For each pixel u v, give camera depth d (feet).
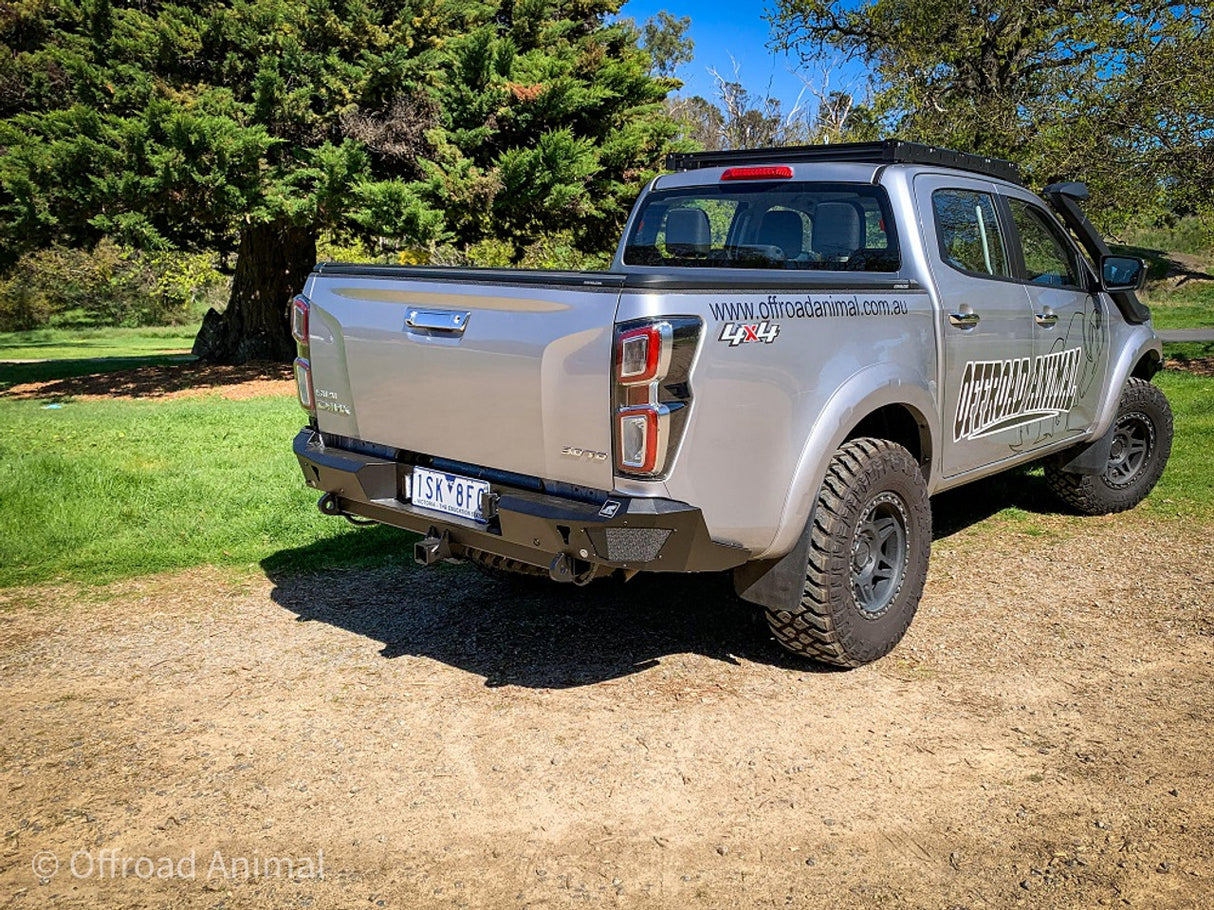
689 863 9.07
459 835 9.50
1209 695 12.47
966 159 16.52
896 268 14.47
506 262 63.46
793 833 9.53
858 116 57.16
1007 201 16.96
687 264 17.20
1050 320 16.92
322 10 46.52
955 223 15.38
